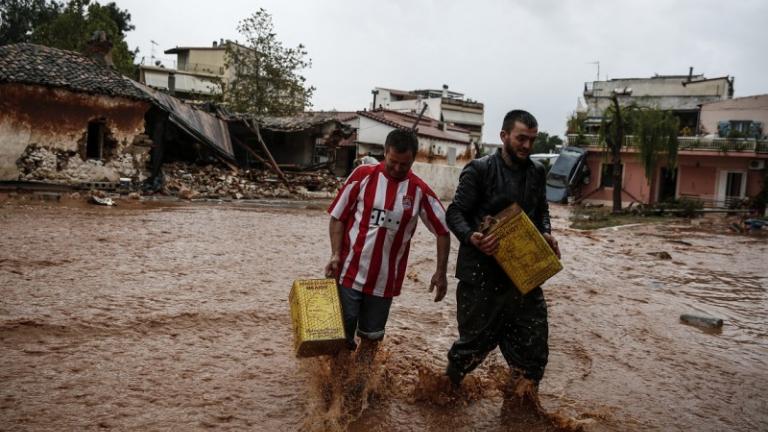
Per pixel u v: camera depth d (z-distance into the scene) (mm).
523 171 4043
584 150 39562
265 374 4543
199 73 58188
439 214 4184
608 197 39781
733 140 35188
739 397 4734
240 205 20984
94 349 4840
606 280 10023
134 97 21531
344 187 4133
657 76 48812
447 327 6309
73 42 42500
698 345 6258
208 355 4902
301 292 3789
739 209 32688
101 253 9008
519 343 4008
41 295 6348
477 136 70375
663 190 38375
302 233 13570
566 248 14266
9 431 3369
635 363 5477
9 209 14273
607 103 48188
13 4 53125
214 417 3744
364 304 4184
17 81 18906
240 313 6234
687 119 43938
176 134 25625
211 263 8945
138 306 6176
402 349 5422
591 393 4633
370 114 36875
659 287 9742
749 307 8531
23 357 4543
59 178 20219
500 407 4168
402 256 4168
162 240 10789
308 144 34062
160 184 22828
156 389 4117
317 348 3705
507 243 3711
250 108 38750
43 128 19797
